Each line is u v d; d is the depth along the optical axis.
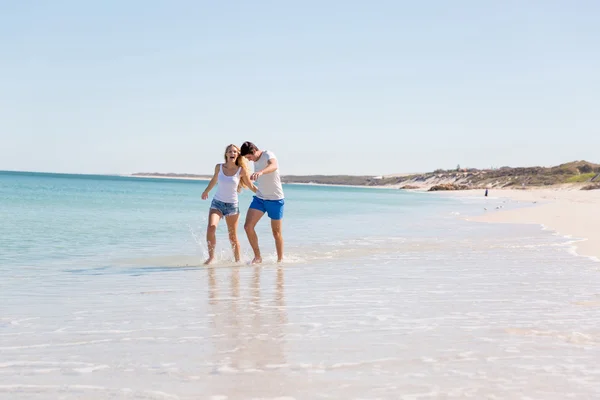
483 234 13.88
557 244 10.99
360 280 6.66
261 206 8.74
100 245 11.16
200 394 2.75
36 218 18.47
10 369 3.19
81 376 3.05
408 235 13.80
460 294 5.67
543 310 4.87
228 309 4.92
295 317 4.59
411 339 3.85
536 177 154.50
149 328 4.20
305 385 2.89
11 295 5.67
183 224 17.39
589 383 2.93
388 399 2.69
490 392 2.79
